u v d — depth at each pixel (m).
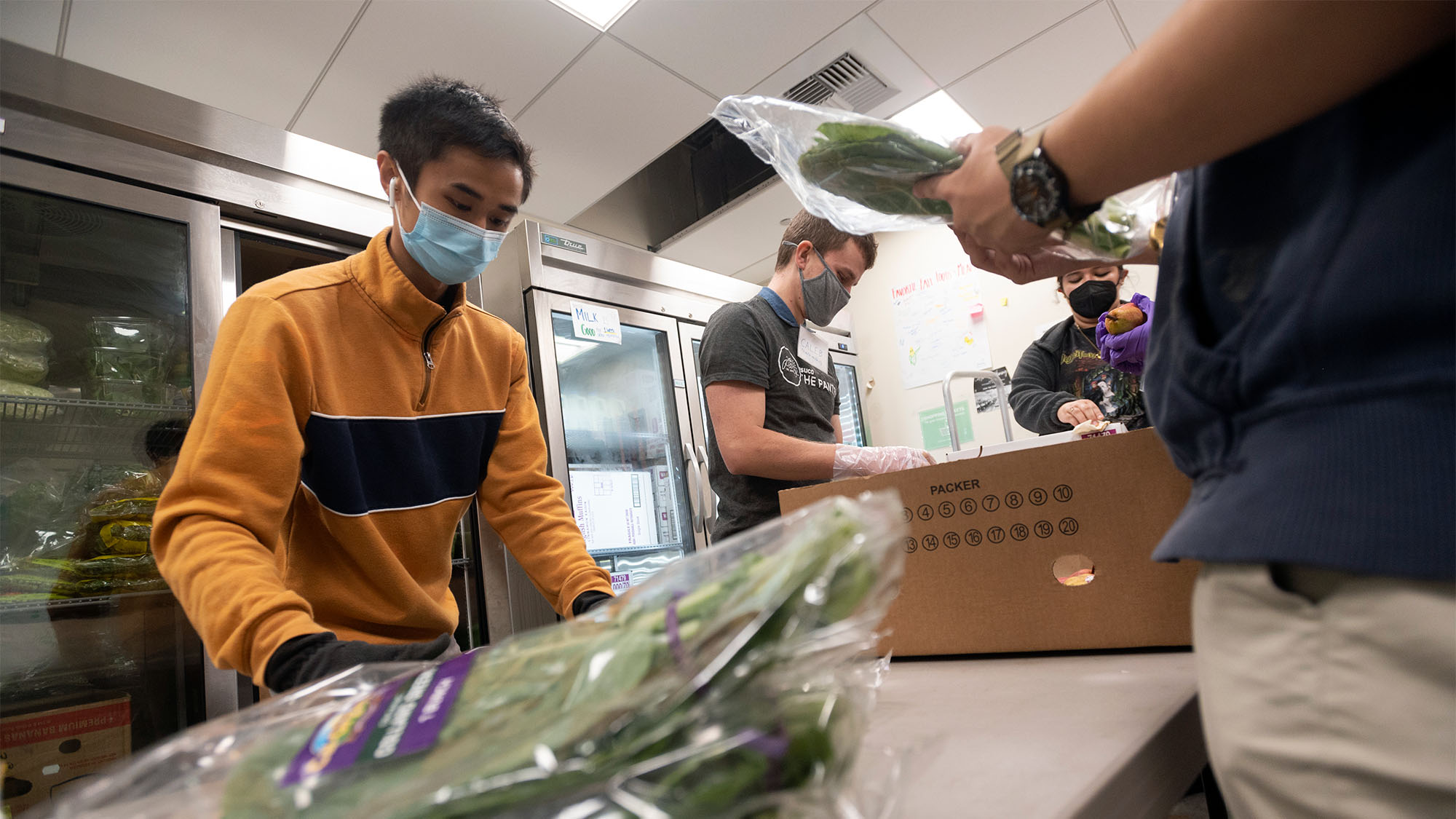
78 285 1.60
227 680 1.57
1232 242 0.44
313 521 1.05
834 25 2.55
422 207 1.12
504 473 1.26
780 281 1.81
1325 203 0.39
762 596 0.28
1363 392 0.36
